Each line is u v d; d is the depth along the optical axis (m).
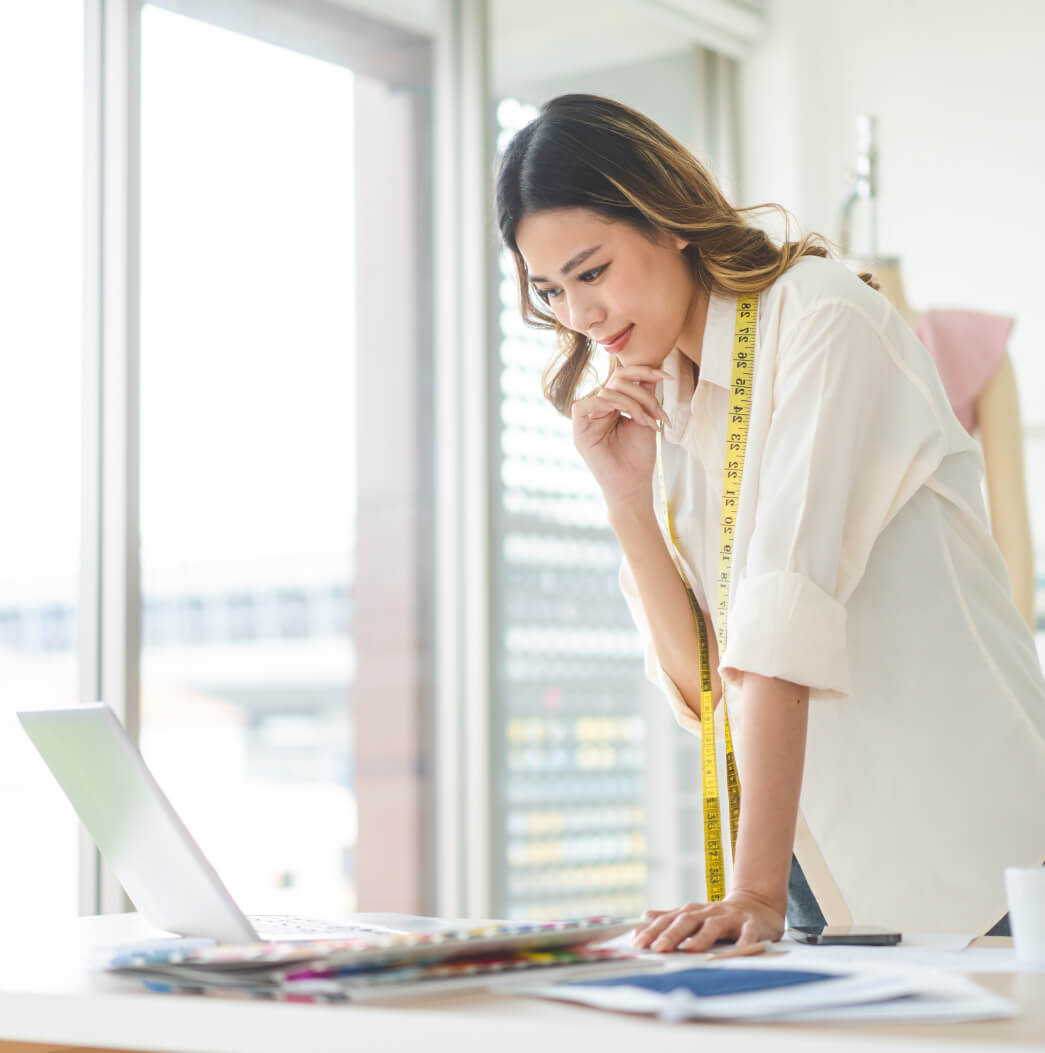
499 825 3.43
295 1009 0.72
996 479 2.64
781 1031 0.62
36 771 2.76
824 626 1.13
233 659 3.08
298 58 3.22
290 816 3.32
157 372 2.87
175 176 2.93
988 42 3.52
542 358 3.61
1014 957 0.89
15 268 2.75
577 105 1.40
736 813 1.36
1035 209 3.45
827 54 3.79
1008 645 1.31
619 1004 0.68
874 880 1.28
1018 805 1.25
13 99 2.75
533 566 3.55
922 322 2.70
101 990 0.81
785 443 1.22
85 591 2.79
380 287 3.38
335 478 3.33
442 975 0.75
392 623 3.46
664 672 1.53
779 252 1.39
